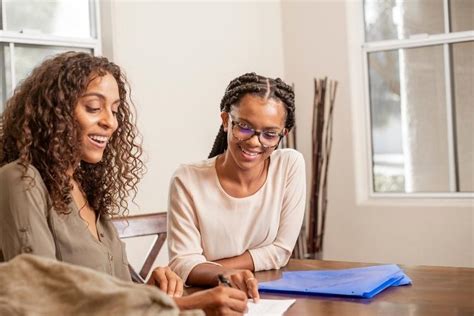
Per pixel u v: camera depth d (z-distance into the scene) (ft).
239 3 13.53
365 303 5.72
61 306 3.31
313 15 13.99
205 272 6.67
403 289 6.18
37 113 5.38
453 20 13.00
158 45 12.13
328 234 13.89
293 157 7.66
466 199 12.85
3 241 5.09
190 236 7.19
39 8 11.06
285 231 7.59
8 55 10.69
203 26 12.86
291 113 7.01
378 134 13.79
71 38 11.34
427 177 13.33
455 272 6.86
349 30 13.65
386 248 13.33
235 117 6.81
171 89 12.30
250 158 6.86
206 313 5.19
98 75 5.51
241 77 6.89
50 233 5.23
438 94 13.17
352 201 13.62
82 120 5.44
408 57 13.44
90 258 5.49
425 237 12.95
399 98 13.56
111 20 11.51
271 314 5.50
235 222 7.30
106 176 6.25
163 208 12.09
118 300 3.26
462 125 12.98
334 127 13.79
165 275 6.05
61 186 5.37
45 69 5.47
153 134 11.96
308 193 14.02
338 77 13.75
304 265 7.57
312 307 5.67
